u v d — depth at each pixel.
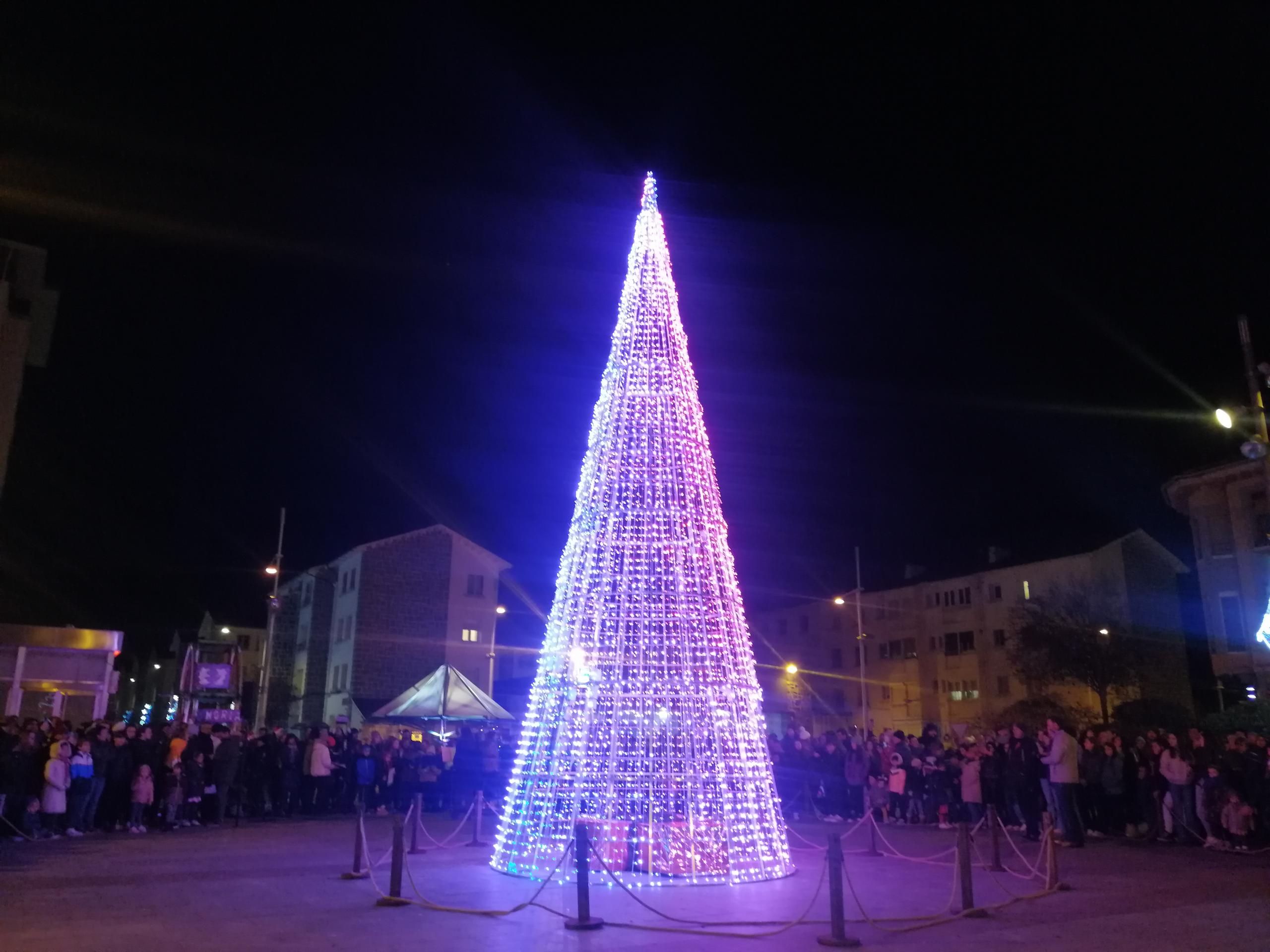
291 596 54.75
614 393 12.24
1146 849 15.48
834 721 58.62
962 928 9.16
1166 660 42.38
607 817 11.30
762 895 10.81
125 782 17.89
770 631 64.38
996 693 51.19
